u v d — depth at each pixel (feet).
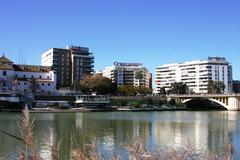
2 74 642.22
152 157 29.99
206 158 35.47
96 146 31.35
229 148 37.52
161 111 627.87
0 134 185.26
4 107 529.45
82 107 609.83
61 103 604.08
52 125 296.30
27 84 648.79
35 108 548.72
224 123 344.49
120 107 640.17
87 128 270.05
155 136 224.12
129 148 30.01
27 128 24.30
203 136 228.43
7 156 126.31
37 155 24.40
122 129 273.13
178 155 31.50
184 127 297.33
